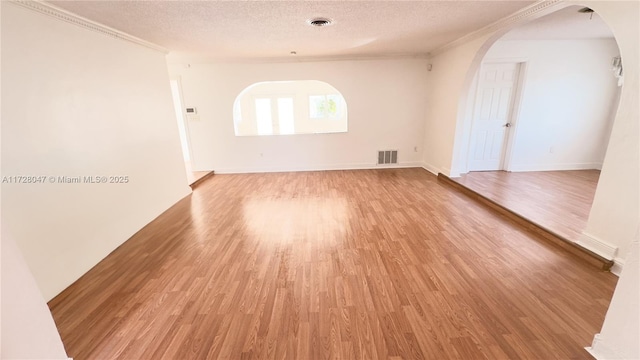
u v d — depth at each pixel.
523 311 1.76
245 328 1.70
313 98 9.08
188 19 2.71
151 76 3.58
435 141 5.29
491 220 3.16
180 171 4.25
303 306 1.87
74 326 1.73
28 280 0.94
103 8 2.29
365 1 2.41
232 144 5.75
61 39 2.25
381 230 2.99
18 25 1.90
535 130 4.87
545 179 4.48
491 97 4.79
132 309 1.88
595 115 4.81
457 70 4.30
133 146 3.14
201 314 1.82
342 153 5.89
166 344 1.59
